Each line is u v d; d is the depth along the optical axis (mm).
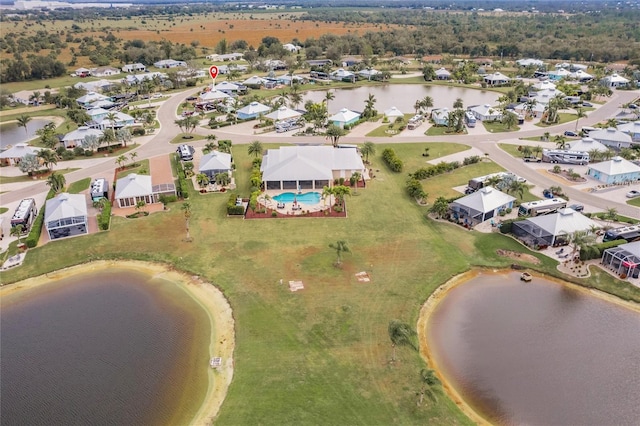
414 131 179750
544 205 106812
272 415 56188
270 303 77000
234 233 100000
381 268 86688
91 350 68312
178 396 60000
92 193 114625
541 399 59469
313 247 94000
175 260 90062
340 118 184000
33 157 134250
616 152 149375
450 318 74250
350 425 54625
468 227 101500
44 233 101812
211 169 128625
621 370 64188
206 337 70312
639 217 105438
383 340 68500
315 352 66188
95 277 86000
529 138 168000
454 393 60094
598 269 86500
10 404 59719
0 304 79125
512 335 70625
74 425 56500
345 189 108500
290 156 128750
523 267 87375
